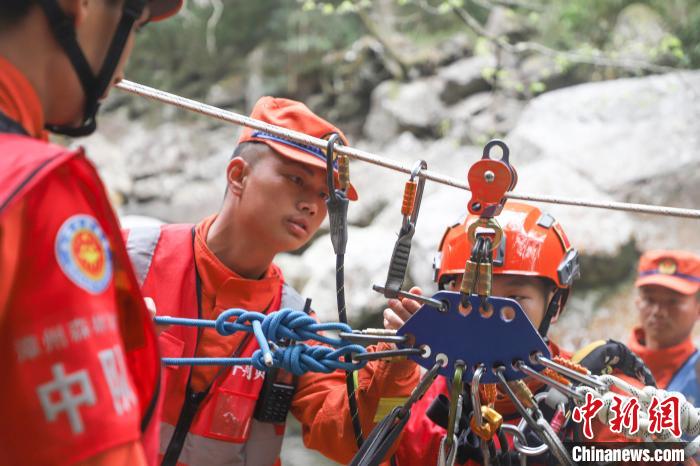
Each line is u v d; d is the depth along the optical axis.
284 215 2.15
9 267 0.97
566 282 2.08
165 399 2.10
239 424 2.12
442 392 2.08
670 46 7.84
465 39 9.04
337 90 9.58
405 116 8.68
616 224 6.20
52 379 0.98
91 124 1.23
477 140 8.20
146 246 2.23
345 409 1.96
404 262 1.59
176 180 9.53
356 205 7.68
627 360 2.02
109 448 1.00
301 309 2.28
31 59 1.11
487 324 1.54
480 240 1.54
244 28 10.81
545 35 8.63
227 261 2.22
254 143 2.20
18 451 0.98
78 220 1.03
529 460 1.90
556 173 6.55
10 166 1.01
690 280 3.54
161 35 10.94
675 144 6.68
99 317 1.02
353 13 10.03
